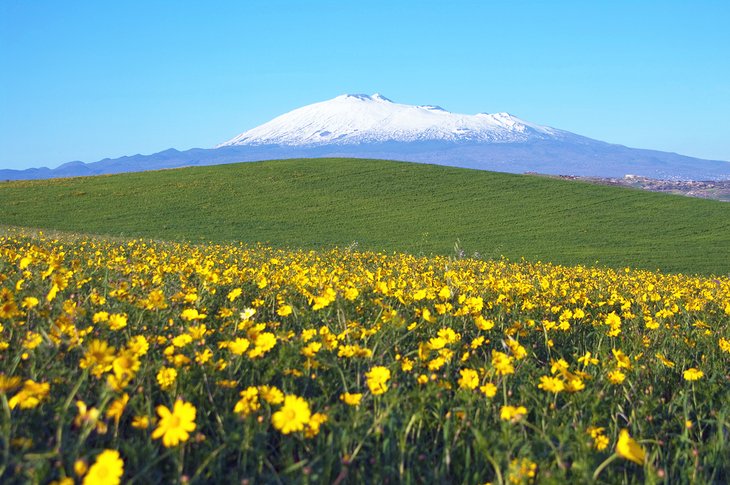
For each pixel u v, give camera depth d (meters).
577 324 6.51
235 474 2.56
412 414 3.12
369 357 3.79
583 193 66.44
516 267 18.17
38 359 3.46
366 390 3.54
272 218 51.56
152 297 4.71
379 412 2.99
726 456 3.16
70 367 3.56
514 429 3.03
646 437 3.33
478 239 46.38
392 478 2.71
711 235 50.31
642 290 10.80
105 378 3.23
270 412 2.95
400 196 62.44
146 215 50.03
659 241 47.28
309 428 2.75
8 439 2.35
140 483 2.41
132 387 3.07
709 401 3.99
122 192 59.38
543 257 38.91
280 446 3.01
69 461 2.36
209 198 58.19
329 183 66.62
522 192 65.94
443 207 58.69
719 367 4.85
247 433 2.63
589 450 2.78
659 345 5.51
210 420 3.20
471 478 2.80
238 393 3.39
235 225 47.91
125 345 4.05
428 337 5.05
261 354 3.61
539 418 3.46
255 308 5.91
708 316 7.34
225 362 3.66
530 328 5.70
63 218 47.44
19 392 2.89
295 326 5.35
